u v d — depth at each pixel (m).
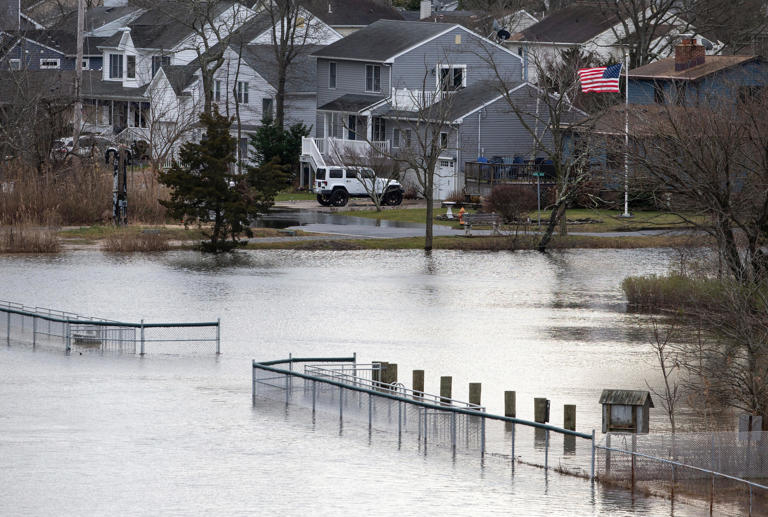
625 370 98.62
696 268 123.75
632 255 171.25
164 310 122.62
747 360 89.25
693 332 105.25
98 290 134.25
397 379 90.75
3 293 130.12
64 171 199.38
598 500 67.31
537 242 177.38
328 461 74.19
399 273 153.25
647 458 68.50
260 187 171.00
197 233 181.12
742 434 67.31
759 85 154.00
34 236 167.00
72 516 64.00
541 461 74.31
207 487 69.00
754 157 109.25
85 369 97.38
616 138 134.75
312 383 86.94
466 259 167.12
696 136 104.19
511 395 78.25
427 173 193.00
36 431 79.06
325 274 151.25
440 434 79.38
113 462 73.19
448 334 114.06
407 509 65.81
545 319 122.69
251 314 122.38
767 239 103.94
